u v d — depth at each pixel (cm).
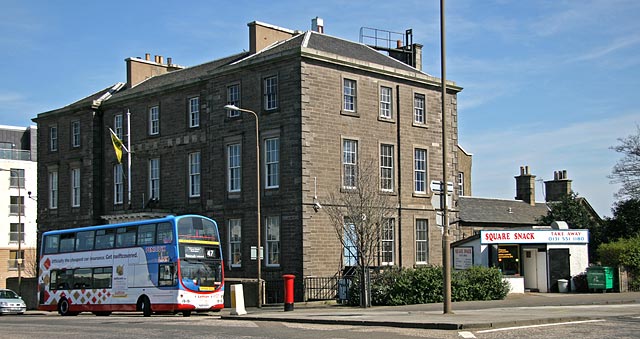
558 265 4075
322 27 5041
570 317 2244
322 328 2264
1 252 8862
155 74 5803
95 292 3828
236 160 4519
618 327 2008
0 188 8969
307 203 4134
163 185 5059
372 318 2416
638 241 4112
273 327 2375
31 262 8175
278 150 4269
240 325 2522
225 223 4528
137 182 5250
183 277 3409
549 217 5681
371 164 4262
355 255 4244
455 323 2080
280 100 4266
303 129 4153
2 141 9381
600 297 3519
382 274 3578
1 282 8812
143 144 5219
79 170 5675
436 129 4884
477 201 5847
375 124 4522
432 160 4828
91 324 2853
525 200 6425
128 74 5669
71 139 5759
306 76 4200
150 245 3572
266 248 4291
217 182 4594
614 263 4025
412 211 4634
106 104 5525
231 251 4500
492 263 4059
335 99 4331
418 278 3475
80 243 4000
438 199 2611
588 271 3981
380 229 3975
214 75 4641
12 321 3350
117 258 3741
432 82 4859
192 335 2158
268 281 4206
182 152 4941
